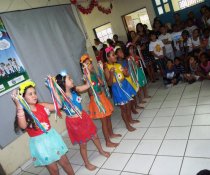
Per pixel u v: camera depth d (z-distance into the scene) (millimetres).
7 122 3326
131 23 8961
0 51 3326
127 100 3438
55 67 4211
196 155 2504
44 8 4242
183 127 3172
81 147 2834
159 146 2918
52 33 4297
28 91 2215
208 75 4551
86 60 2986
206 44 4996
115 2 8219
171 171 2395
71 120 2709
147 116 3914
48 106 2518
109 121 3482
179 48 5500
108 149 3258
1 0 3520
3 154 3318
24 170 3488
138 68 4434
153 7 7527
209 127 2951
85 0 5816
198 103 3750
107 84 3393
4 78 3322
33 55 3828
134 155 2912
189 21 5707
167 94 4676
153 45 5523
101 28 9211
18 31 3639
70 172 2572
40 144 2275
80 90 2891
